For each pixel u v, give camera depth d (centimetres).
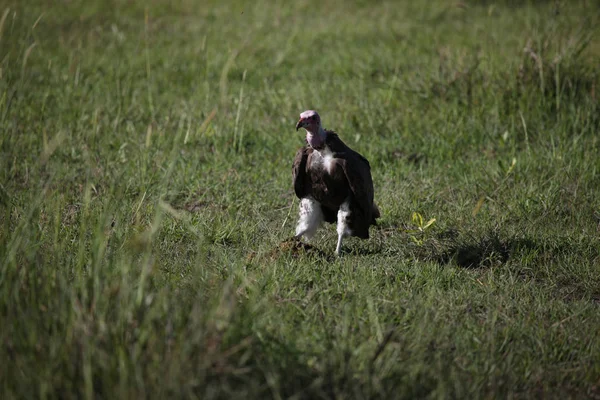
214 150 1462
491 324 805
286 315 794
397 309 827
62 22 2495
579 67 1606
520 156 1404
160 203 693
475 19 2623
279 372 657
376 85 1864
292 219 1164
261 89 1880
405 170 1358
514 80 1586
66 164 1322
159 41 2308
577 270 969
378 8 2881
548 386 697
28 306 651
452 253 1045
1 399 560
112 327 631
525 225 1121
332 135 998
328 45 2353
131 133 1516
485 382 686
